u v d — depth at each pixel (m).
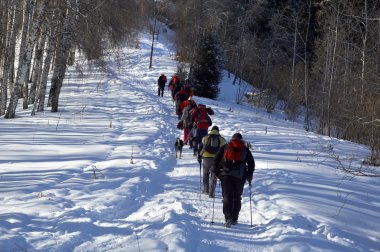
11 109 19.77
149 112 22.61
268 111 34.62
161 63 47.25
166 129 18.28
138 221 6.71
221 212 7.72
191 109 14.66
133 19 35.47
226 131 18.58
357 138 19.33
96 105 24.53
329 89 24.28
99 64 27.12
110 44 27.83
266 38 46.31
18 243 5.27
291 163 12.16
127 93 30.23
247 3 47.66
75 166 10.70
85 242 5.63
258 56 42.81
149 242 5.55
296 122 31.33
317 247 5.75
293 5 47.25
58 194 8.17
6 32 23.38
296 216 7.15
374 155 13.22
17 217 6.35
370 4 29.98
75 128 17.22
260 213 7.66
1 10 23.53
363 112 16.81
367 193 9.24
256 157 13.00
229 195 6.99
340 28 31.05
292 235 6.16
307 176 10.59
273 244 5.94
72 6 20.27
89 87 32.38
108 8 25.19
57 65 21.67
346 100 21.58
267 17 47.22
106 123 18.84
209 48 35.41
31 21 21.30
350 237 6.48
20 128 16.78
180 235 5.78
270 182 9.79
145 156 12.43
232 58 44.78
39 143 13.79
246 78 47.19
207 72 35.38
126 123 19.12
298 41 43.41
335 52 27.59
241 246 5.85
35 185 8.66
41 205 7.23
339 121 22.94
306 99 28.72
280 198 8.46
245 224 7.05
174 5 56.78
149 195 8.77
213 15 42.97
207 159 8.96
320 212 7.63
